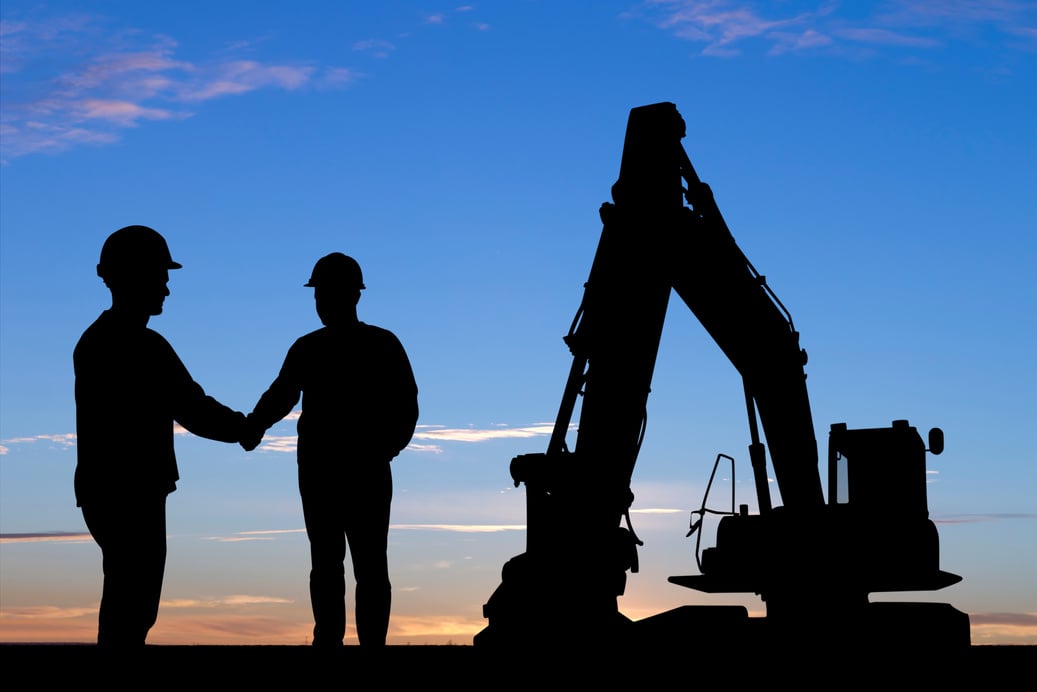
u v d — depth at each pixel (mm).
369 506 7414
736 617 7082
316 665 6969
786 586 8219
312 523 7445
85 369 5742
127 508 5660
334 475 7387
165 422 5875
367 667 6922
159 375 5832
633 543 7207
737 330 8516
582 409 7230
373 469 7438
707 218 7980
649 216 7375
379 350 7562
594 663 6816
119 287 5840
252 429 7219
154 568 5715
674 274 7988
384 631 7406
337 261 7602
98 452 5684
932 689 7531
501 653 6902
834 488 8984
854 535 8188
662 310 7363
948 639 7754
